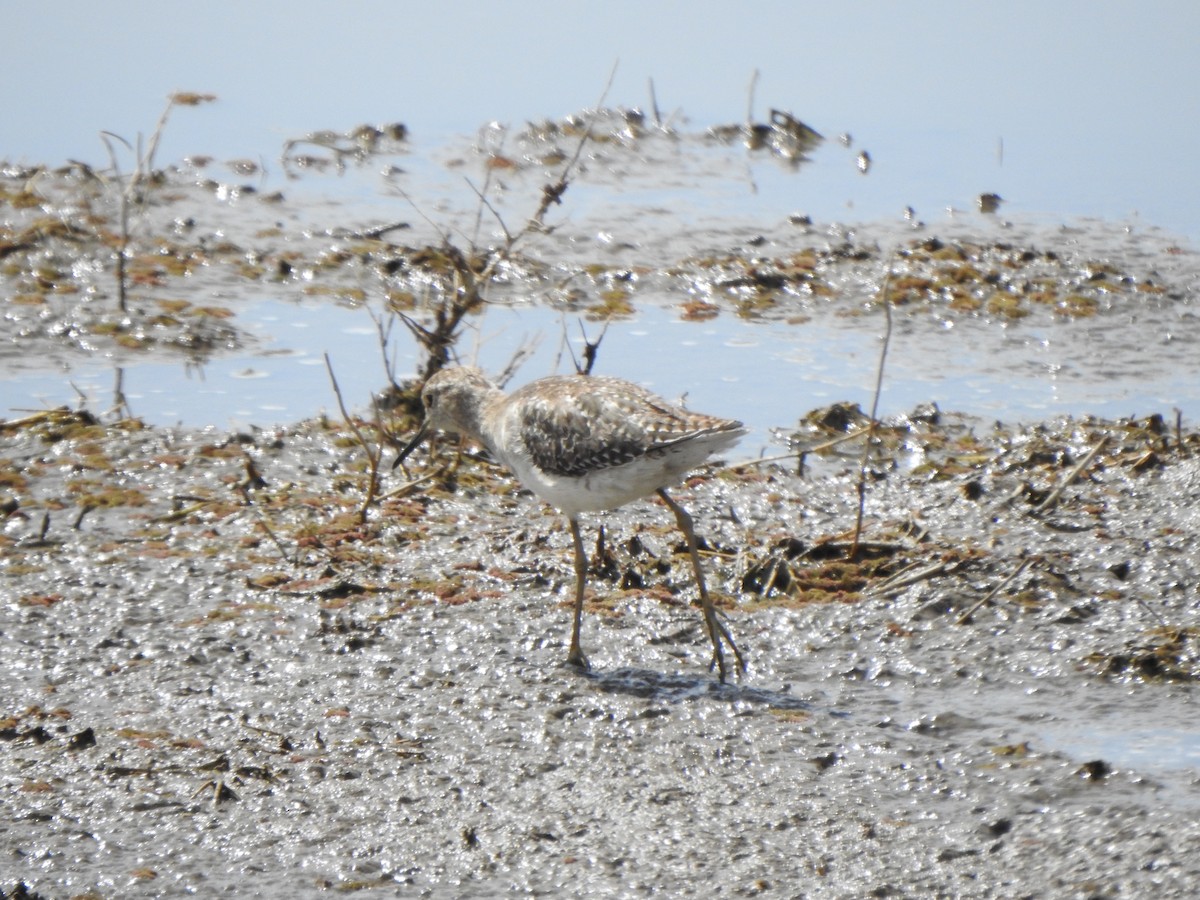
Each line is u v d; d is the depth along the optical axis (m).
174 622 11.51
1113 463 15.27
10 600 11.77
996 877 8.31
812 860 8.50
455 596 12.08
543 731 9.95
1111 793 9.16
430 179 24.56
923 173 25.69
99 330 18.30
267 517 13.66
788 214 23.38
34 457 14.77
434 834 8.73
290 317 19.16
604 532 13.46
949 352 18.67
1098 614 11.97
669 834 8.75
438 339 16.44
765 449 15.73
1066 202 24.11
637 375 17.45
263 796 9.09
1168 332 19.30
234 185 23.59
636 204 23.67
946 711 10.38
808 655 11.32
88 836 8.63
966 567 12.70
